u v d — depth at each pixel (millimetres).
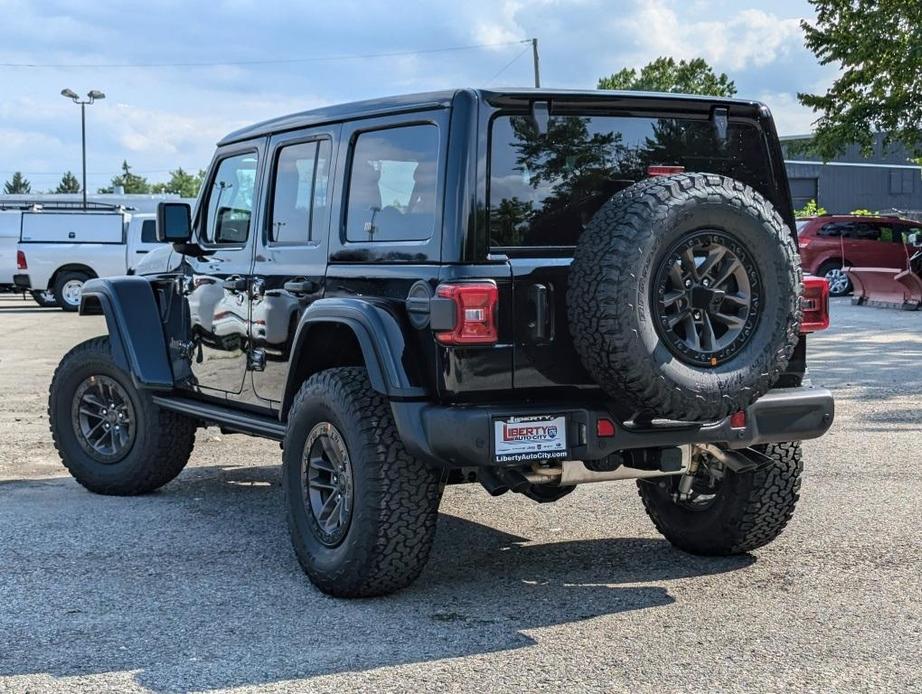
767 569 5055
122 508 6387
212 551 5422
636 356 4043
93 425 6859
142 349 6445
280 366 5402
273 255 5477
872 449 7816
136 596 4688
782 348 4309
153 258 6859
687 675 3744
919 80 27031
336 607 4531
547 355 4309
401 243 4551
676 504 5402
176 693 3629
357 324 4461
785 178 5051
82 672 3816
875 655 3930
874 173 56375
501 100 4383
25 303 27656
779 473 5035
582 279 4105
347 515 4562
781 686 3639
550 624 4301
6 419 9594
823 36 28453
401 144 4660
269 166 5629
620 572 5043
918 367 12422
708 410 4168
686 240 4117
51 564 5180
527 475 4363
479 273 4242
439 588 4801
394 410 4336
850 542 5473
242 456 8102
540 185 4449
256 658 3941
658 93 4719
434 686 3664
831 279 25906
